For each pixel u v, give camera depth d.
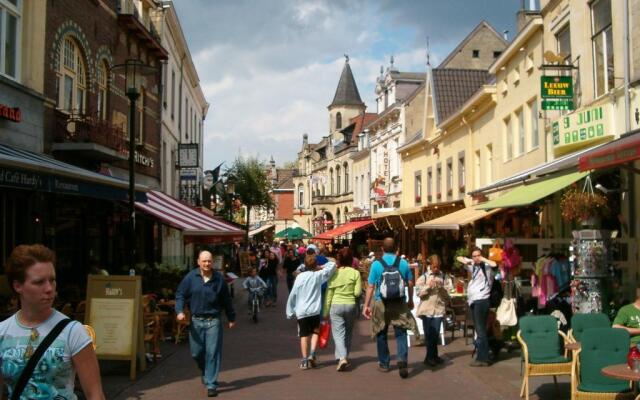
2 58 12.63
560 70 16.52
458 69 33.12
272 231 78.38
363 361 11.26
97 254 17.98
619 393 6.84
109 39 18.48
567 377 9.41
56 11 14.77
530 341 8.23
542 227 17.28
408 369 10.39
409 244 33.84
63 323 3.42
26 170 8.76
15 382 3.29
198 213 21.61
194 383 9.34
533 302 12.22
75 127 15.19
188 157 28.66
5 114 12.03
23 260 3.35
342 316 10.40
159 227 24.47
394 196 42.06
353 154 55.69
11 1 13.05
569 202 10.77
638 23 12.33
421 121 39.94
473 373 9.92
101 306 9.65
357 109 73.94
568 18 16.11
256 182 49.28
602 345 7.22
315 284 10.51
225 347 13.03
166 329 14.58
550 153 17.59
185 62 32.97
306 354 10.55
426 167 33.84
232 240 22.28
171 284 15.29
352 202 57.88
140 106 22.03
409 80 45.62
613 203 13.15
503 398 8.25
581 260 9.73
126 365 10.61
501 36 37.66
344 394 8.59
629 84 12.57
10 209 12.84
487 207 14.06
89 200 16.14
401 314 9.80
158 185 24.28
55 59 14.73
